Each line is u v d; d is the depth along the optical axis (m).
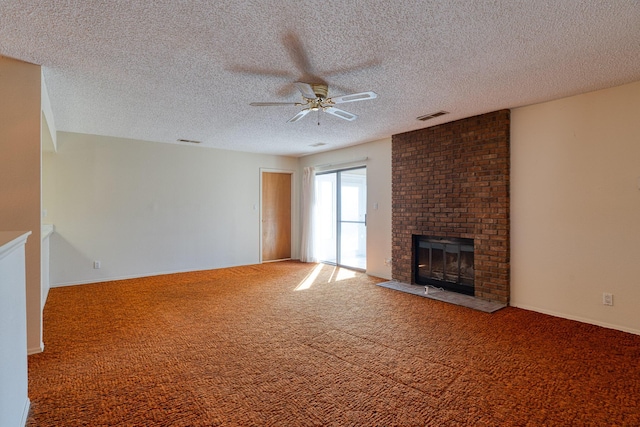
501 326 3.19
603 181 3.16
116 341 2.86
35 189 2.61
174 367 2.40
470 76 2.84
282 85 3.05
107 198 5.14
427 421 1.78
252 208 6.71
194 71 2.74
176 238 5.80
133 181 5.37
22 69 2.57
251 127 4.61
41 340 2.67
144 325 3.25
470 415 1.83
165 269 5.70
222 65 2.62
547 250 3.54
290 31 2.13
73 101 3.47
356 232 6.27
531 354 2.59
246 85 3.05
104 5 1.84
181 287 4.77
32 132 2.60
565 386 2.12
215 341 2.87
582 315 3.30
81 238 4.94
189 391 2.08
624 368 2.35
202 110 3.79
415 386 2.14
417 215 4.77
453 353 2.62
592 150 3.22
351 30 2.12
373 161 5.58
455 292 4.39
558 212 3.45
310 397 2.02
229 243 6.41
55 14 1.92
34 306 2.62
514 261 3.81
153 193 5.56
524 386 2.13
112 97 3.37
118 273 5.25
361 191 6.15
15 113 2.55
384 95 3.30
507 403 1.94
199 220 6.05
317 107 3.03
